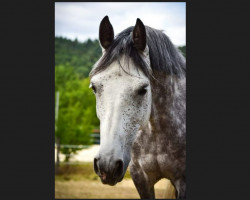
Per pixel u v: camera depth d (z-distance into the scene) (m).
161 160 2.96
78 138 10.85
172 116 2.92
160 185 7.07
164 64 2.76
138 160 3.11
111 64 2.41
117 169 2.24
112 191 8.20
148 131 2.96
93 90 2.51
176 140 2.93
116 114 2.29
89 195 7.72
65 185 8.92
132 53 2.45
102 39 2.62
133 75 2.37
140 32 2.51
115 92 2.32
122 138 2.29
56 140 10.81
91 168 11.10
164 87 2.84
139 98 2.38
